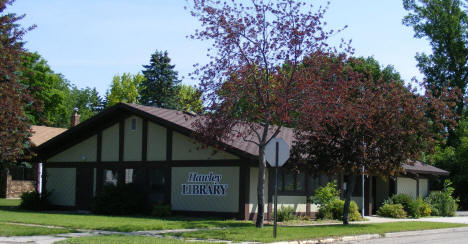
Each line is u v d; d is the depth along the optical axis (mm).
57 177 29422
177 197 24734
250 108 17766
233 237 15359
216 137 17812
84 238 14578
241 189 22656
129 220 20984
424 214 30594
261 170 18156
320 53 17453
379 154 19984
